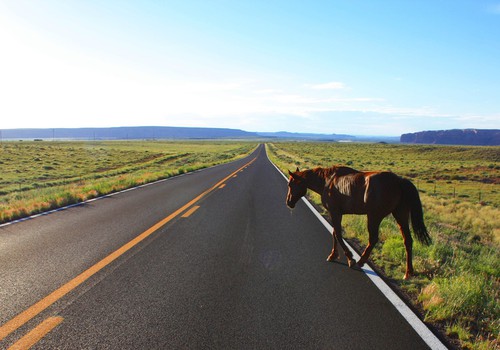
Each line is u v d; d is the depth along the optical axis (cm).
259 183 1870
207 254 625
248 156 6100
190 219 941
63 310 399
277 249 662
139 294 445
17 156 4909
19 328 357
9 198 1570
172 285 476
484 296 450
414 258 596
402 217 535
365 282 494
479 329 375
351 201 555
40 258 593
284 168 3081
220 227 846
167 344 328
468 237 960
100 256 607
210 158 5784
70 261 578
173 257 605
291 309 404
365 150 10500
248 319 379
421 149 9738
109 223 884
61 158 4931
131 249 652
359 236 748
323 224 891
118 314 389
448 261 613
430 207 1648
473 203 2011
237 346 325
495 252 742
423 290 457
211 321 374
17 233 774
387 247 638
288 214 1023
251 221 920
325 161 5188
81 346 323
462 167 4634
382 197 519
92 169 3688
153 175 2212
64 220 922
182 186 1738
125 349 319
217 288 466
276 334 347
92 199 1310
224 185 1773
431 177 3669
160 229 820
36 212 1041
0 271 528
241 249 659
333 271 540
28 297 434
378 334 349
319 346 326
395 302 427
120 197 1362
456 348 331
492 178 3556
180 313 392
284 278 507
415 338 343
